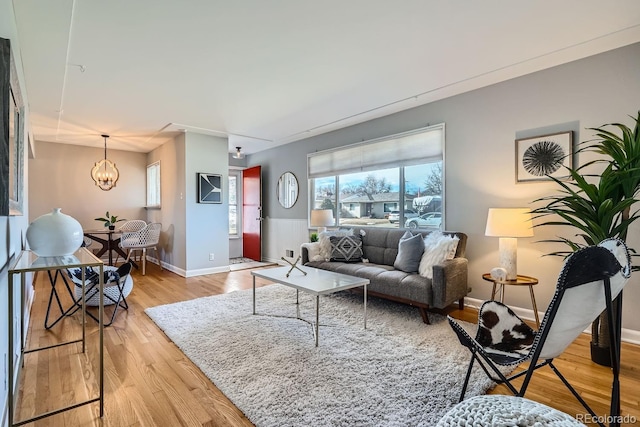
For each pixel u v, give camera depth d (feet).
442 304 9.62
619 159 6.85
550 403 5.95
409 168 13.99
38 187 19.27
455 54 9.00
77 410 5.73
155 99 12.22
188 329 9.44
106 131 16.98
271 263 21.30
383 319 10.31
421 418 5.42
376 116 14.75
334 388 6.33
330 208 17.79
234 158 23.80
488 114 11.26
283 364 7.30
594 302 4.58
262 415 5.51
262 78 10.44
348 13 7.09
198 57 9.00
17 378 6.59
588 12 7.13
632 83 8.56
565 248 9.74
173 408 5.80
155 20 7.25
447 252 10.49
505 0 6.70
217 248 18.21
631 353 7.95
